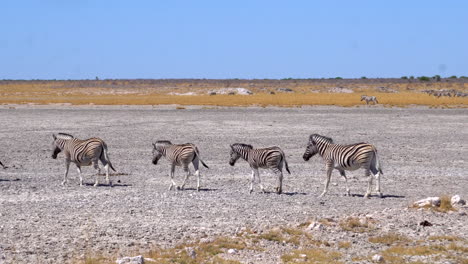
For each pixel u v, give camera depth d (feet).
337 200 76.54
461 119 225.76
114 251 51.72
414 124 205.05
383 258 48.44
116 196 78.18
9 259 48.80
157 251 51.16
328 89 544.62
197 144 147.02
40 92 532.32
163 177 97.14
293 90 550.77
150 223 62.54
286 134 171.32
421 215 65.16
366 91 532.73
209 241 54.90
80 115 244.63
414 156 126.21
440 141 154.71
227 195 79.46
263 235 56.29
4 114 248.32
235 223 62.54
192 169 107.24
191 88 609.83
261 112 262.47
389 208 69.77
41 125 199.31
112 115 244.83
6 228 59.88
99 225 61.41
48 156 125.80
